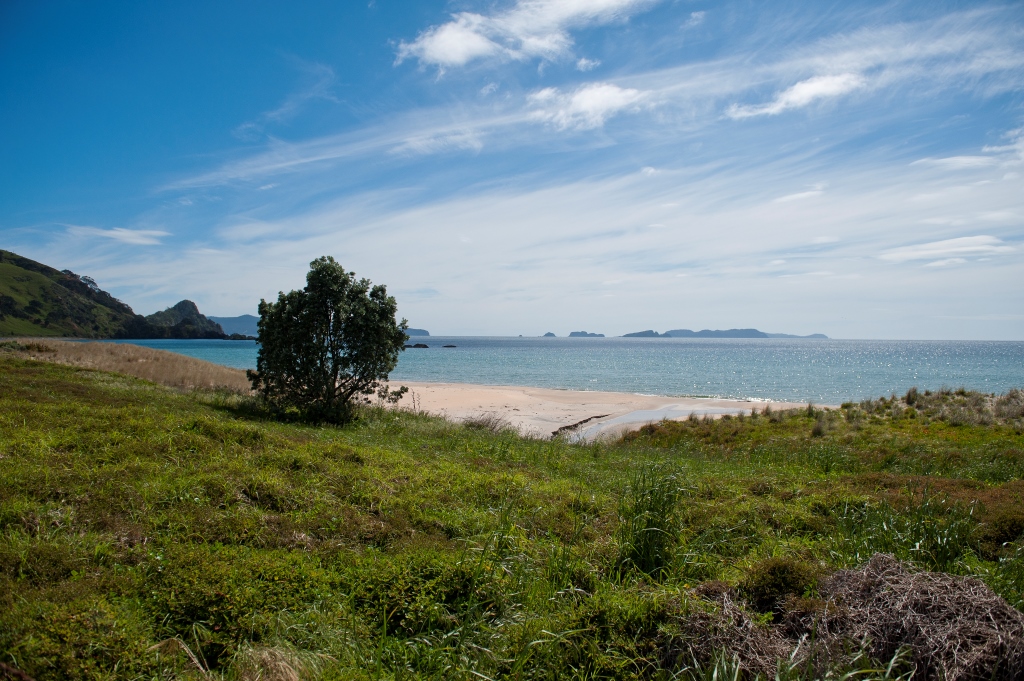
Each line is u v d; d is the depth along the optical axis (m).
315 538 5.88
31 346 23.45
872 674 3.93
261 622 4.27
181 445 8.15
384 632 4.24
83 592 4.25
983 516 7.17
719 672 3.91
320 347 15.80
